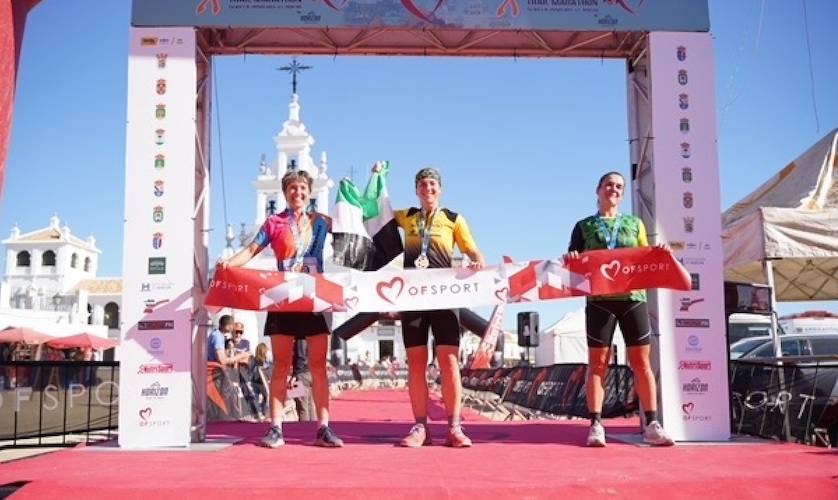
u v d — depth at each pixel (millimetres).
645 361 5207
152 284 5465
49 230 73375
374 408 12539
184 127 5594
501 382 14953
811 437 5914
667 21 5801
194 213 5582
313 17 5711
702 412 5496
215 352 9039
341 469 3688
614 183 5336
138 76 5629
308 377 10242
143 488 3053
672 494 3145
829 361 6281
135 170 5562
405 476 3406
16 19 2688
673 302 5602
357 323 20734
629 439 5469
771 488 3217
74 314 48312
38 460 4324
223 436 6188
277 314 5121
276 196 46219
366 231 5426
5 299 50719
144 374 5367
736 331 13180
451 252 5371
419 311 5145
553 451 4609
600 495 3105
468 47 6734
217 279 4992
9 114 2635
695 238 5648
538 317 18656
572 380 10492
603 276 5086
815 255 8258
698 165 5711
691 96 5766
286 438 5582
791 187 9570
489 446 4926
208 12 5676
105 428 8430
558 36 6648
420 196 5348
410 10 5750
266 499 3008
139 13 5656
